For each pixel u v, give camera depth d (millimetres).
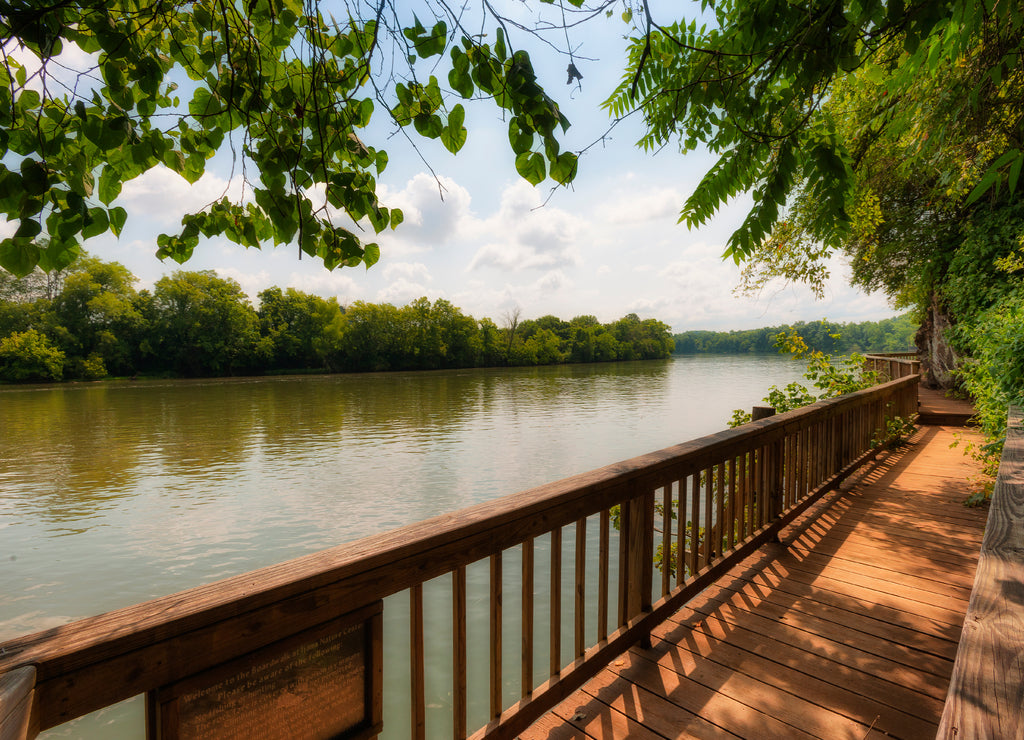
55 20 1286
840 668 2334
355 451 23297
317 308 98812
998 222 10141
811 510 4555
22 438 28422
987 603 1126
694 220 2020
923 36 1505
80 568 10938
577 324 140500
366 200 1806
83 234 1462
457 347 107625
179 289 84688
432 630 7621
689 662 2395
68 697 858
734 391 49312
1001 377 4938
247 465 20875
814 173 1813
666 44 2070
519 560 9703
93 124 1364
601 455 21609
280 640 1154
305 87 1677
